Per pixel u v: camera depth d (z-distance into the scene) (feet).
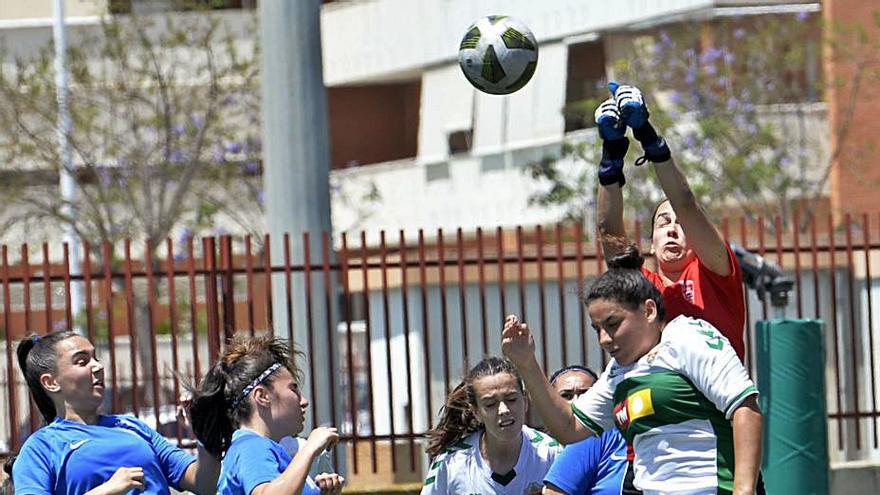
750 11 146.92
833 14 144.66
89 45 161.07
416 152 199.82
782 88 143.74
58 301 72.74
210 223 149.89
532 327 96.68
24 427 75.72
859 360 89.56
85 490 41.27
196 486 42.45
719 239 36.91
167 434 80.18
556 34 164.14
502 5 171.22
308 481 38.14
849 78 143.74
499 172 171.83
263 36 73.00
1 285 64.90
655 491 33.68
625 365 34.63
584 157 145.79
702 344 33.47
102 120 164.66
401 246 65.21
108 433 42.04
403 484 69.26
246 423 37.86
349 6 193.36
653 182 134.21
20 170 148.66
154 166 152.76
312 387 65.62
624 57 158.10
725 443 33.45
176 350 64.39
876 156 144.97
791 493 58.65
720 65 142.72
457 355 105.50
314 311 68.74
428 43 182.29
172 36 155.84
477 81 43.73
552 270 95.35
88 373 42.19
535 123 166.40
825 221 144.97
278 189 72.18
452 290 105.29
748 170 136.87
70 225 149.18
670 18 150.61
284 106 72.08
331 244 70.49
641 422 33.88
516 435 42.32
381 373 114.32
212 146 154.40
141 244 150.51
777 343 58.90
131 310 64.08
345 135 200.03
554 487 42.39
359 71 193.06
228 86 155.02
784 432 58.85
